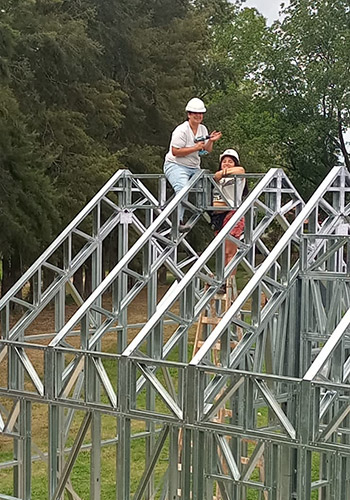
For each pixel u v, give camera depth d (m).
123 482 7.12
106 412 7.22
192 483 6.71
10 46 17.33
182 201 9.01
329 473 6.37
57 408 7.65
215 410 6.61
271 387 7.79
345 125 33.38
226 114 29.16
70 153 21.48
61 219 20.36
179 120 25.27
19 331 9.15
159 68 25.55
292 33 34.47
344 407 6.01
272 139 34.94
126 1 24.45
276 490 6.35
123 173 10.12
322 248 8.55
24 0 19.56
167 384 8.82
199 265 7.72
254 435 6.39
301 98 34.41
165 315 7.55
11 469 11.50
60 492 7.59
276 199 8.55
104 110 22.66
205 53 27.45
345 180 8.63
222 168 9.27
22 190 18.53
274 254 7.59
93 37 23.56
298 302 8.08
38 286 9.32
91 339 8.18
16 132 18.33
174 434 6.90
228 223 8.02
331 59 34.16
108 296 27.33
